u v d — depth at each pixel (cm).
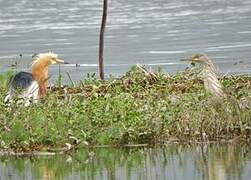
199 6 11131
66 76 5869
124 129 3619
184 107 3684
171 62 6506
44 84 4084
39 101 3856
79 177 3222
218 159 3412
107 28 9238
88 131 3612
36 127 3588
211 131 3650
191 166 3328
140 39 8169
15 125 3572
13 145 3562
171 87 4138
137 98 3878
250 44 7394
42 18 10538
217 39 7875
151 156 3500
